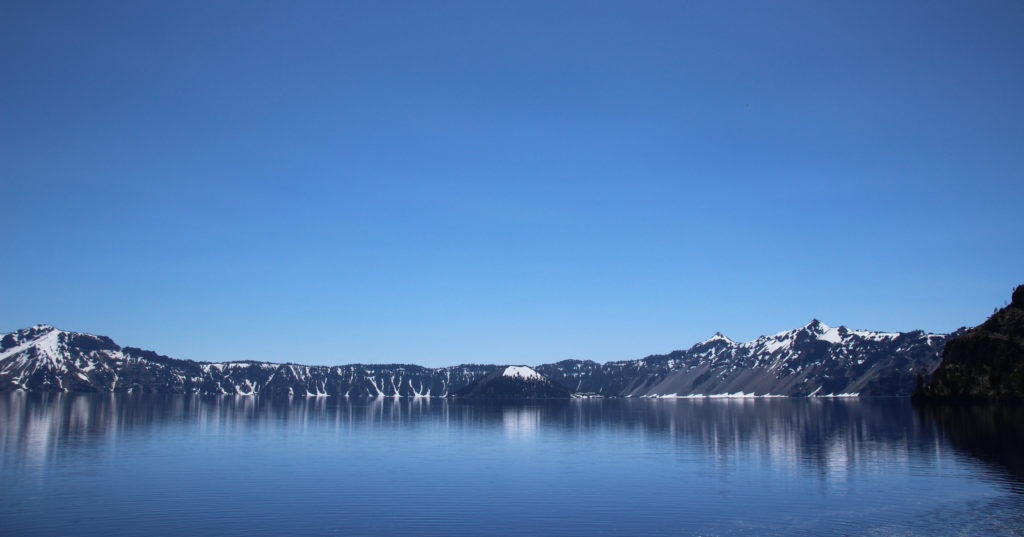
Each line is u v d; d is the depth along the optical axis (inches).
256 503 3068.4
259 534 2519.7
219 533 2527.1
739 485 3560.5
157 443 5772.6
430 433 7637.8
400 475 3961.6
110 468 4121.6
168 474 3892.7
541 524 2696.9
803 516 2790.4
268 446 5713.6
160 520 2726.4
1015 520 2659.9
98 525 2637.8
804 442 5944.9
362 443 6176.2
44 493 3250.5
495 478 3853.3
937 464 4178.2
